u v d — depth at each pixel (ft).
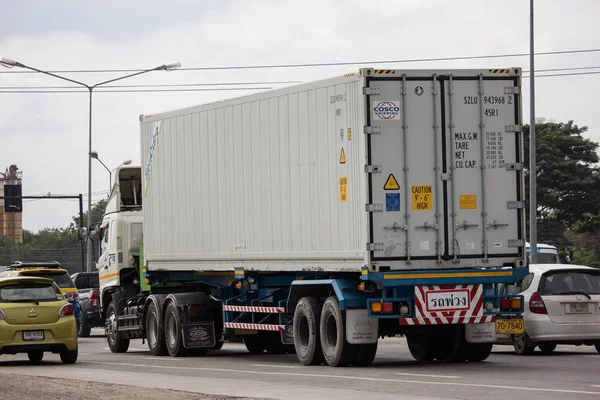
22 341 91.61
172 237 100.68
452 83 75.41
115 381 72.02
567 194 271.90
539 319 88.74
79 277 174.09
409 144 74.43
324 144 78.18
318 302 81.15
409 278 74.08
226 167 91.25
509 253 76.28
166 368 84.12
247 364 86.69
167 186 101.35
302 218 81.00
